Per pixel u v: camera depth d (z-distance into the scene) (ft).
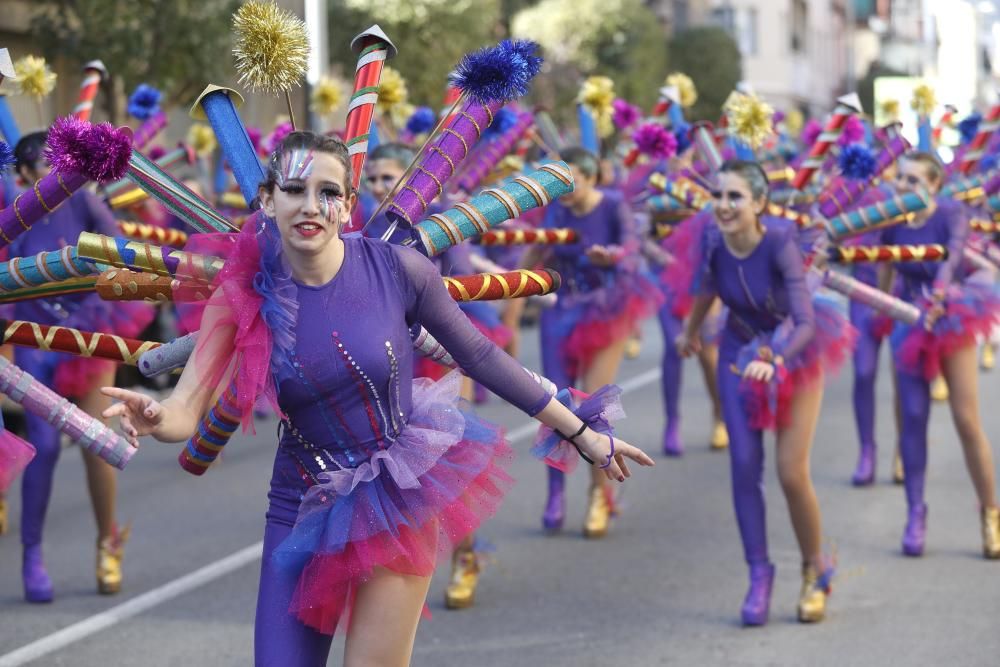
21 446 17.44
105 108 68.28
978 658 23.25
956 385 30.19
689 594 27.68
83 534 34.09
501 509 35.76
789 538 32.07
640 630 25.35
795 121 65.10
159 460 44.68
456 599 26.94
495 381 15.62
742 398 25.50
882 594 27.32
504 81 16.90
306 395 15.12
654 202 40.01
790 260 25.05
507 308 51.70
